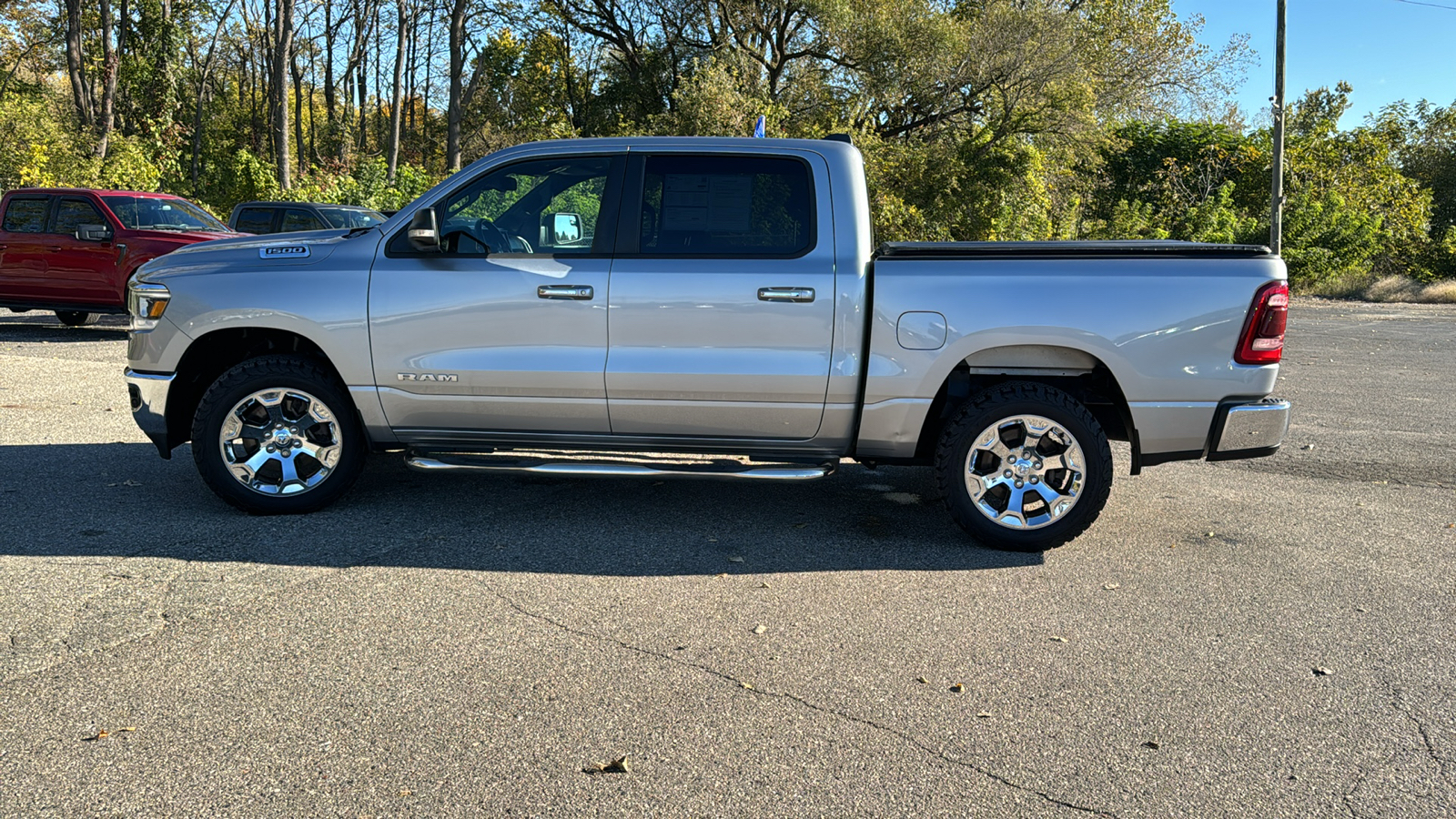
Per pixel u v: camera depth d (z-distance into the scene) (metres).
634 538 4.89
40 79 41.28
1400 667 3.57
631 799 2.63
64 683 3.21
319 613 3.83
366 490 5.64
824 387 4.75
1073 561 4.69
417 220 4.70
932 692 3.29
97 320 14.21
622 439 4.98
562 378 4.82
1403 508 5.81
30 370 9.49
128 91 37.00
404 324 4.88
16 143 23.61
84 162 24.84
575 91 41.03
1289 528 5.34
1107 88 33.72
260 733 2.93
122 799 2.58
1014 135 29.52
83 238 11.66
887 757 2.88
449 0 44.09
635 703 3.16
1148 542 5.04
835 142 4.90
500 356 4.85
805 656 3.55
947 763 2.85
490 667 3.40
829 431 4.87
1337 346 15.25
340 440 5.05
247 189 26.61
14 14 39.84
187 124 44.72
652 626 3.79
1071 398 4.65
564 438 5.02
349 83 51.59
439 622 3.77
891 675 3.41
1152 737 3.03
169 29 37.78
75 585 4.05
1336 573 4.60
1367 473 6.71
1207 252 4.64
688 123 29.64
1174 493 6.10
